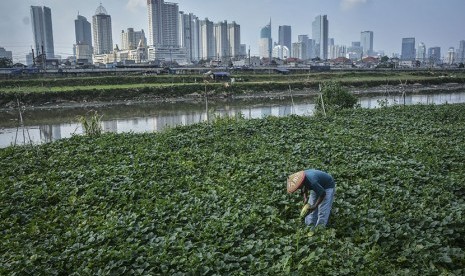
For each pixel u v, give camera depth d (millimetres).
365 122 24281
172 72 97812
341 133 20219
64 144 19562
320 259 7957
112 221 9742
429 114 27969
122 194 11836
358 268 7777
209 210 10438
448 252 8359
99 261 7996
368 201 11055
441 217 9883
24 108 53438
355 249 8469
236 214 9820
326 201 9805
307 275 7520
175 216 10039
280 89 77875
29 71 85125
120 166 14898
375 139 18953
